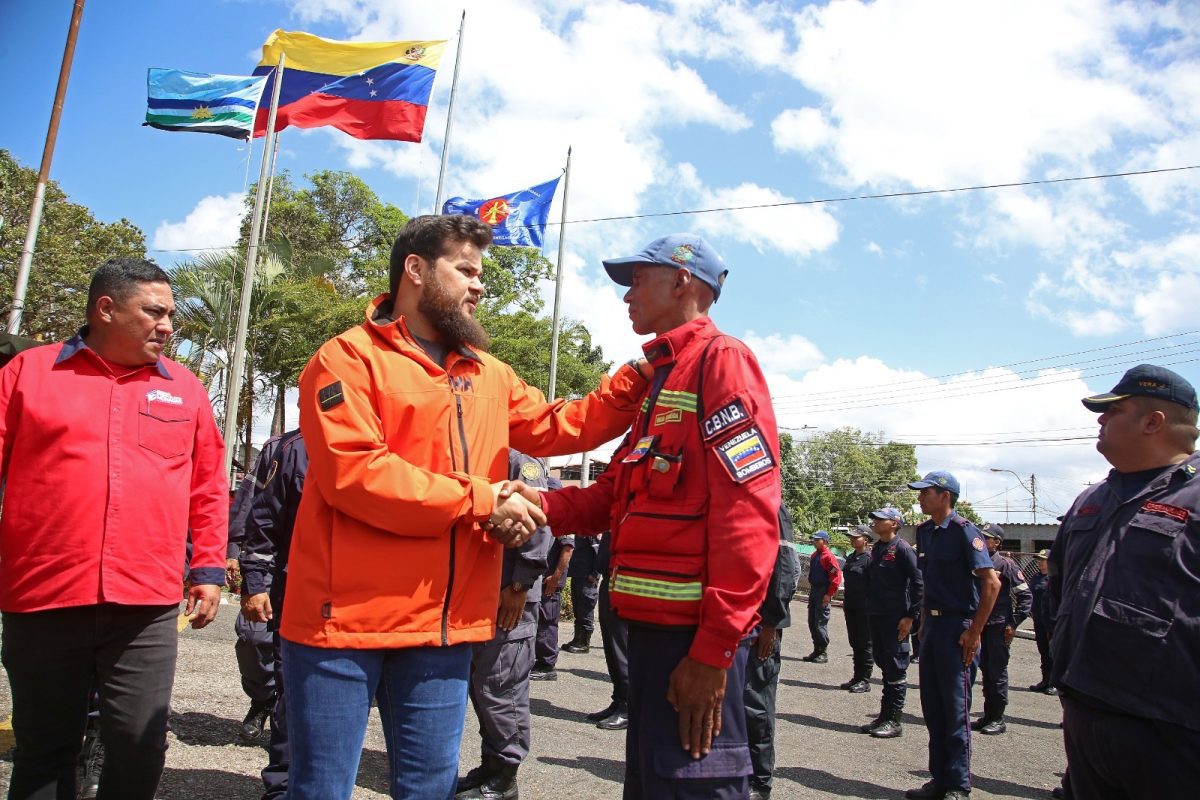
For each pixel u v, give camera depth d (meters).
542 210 15.54
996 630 8.25
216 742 4.93
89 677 2.95
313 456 2.32
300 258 24.09
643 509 2.47
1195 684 2.54
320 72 13.09
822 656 12.85
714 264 2.83
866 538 10.66
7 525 2.87
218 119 12.15
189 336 16.92
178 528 3.08
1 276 21.22
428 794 2.31
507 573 4.29
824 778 5.81
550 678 8.82
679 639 2.35
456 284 2.57
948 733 5.30
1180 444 2.89
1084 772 2.79
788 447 52.16
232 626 9.45
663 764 2.30
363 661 2.28
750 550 2.25
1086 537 2.97
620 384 2.93
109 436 2.95
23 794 2.82
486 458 2.57
